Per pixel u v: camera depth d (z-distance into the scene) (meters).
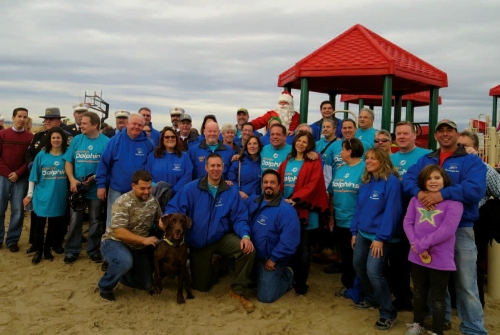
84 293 5.05
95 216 6.18
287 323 4.42
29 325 4.18
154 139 7.90
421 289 3.92
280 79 9.41
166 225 4.71
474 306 3.90
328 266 6.25
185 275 4.93
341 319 4.54
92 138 6.25
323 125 6.42
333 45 7.95
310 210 5.16
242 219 5.07
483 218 4.52
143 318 4.42
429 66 8.27
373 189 4.36
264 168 5.88
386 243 4.27
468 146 4.73
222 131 6.93
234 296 4.98
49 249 6.29
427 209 3.85
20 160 6.78
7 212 9.84
